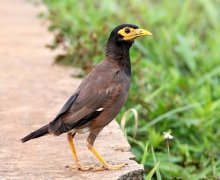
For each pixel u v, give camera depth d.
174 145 12.50
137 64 15.05
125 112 12.09
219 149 12.88
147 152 11.39
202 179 11.14
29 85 14.28
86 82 9.48
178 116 13.86
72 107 9.27
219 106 14.34
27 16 22.81
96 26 18.52
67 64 16.11
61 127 9.16
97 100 9.32
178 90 15.34
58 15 20.41
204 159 12.17
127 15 19.98
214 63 17.36
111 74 9.50
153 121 12.68
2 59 16.77
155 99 14.50
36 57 17.00
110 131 11.30
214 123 13.94
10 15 23.03
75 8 21.55
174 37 18.66
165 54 17.69
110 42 9.70
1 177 9.37
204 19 21.67
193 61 17.17
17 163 9.91
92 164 9.83
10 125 11.67
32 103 12.96
